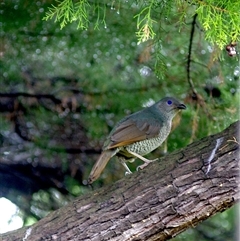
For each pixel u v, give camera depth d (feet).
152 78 39.01
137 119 28.43
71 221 23.54
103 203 23.54
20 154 41.65
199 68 37.40
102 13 36.73
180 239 42.27
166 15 26.45
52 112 40.75
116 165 40.37
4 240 23.89
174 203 22.77
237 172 22.52
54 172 42.11
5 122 40.93
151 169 23.85
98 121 40.14
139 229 22.91
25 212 42.93
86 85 39.63
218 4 23.85
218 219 42.39
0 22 37.88
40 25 38.04
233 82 37.60
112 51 38.42
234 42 25.32
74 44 38.63
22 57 39.11
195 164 23.07
